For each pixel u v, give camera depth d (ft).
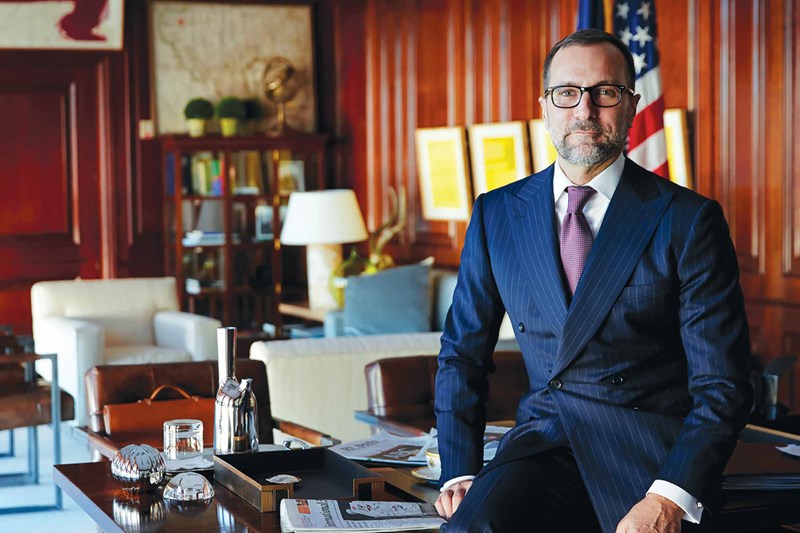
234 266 26.71
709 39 16.29
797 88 14.89
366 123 26.63
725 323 6.23
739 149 15.90
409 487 7.41
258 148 26.71
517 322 6.74
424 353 14.60
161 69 27.35
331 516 6.16
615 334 6.34
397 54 25.09
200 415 10.18
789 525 6.89
